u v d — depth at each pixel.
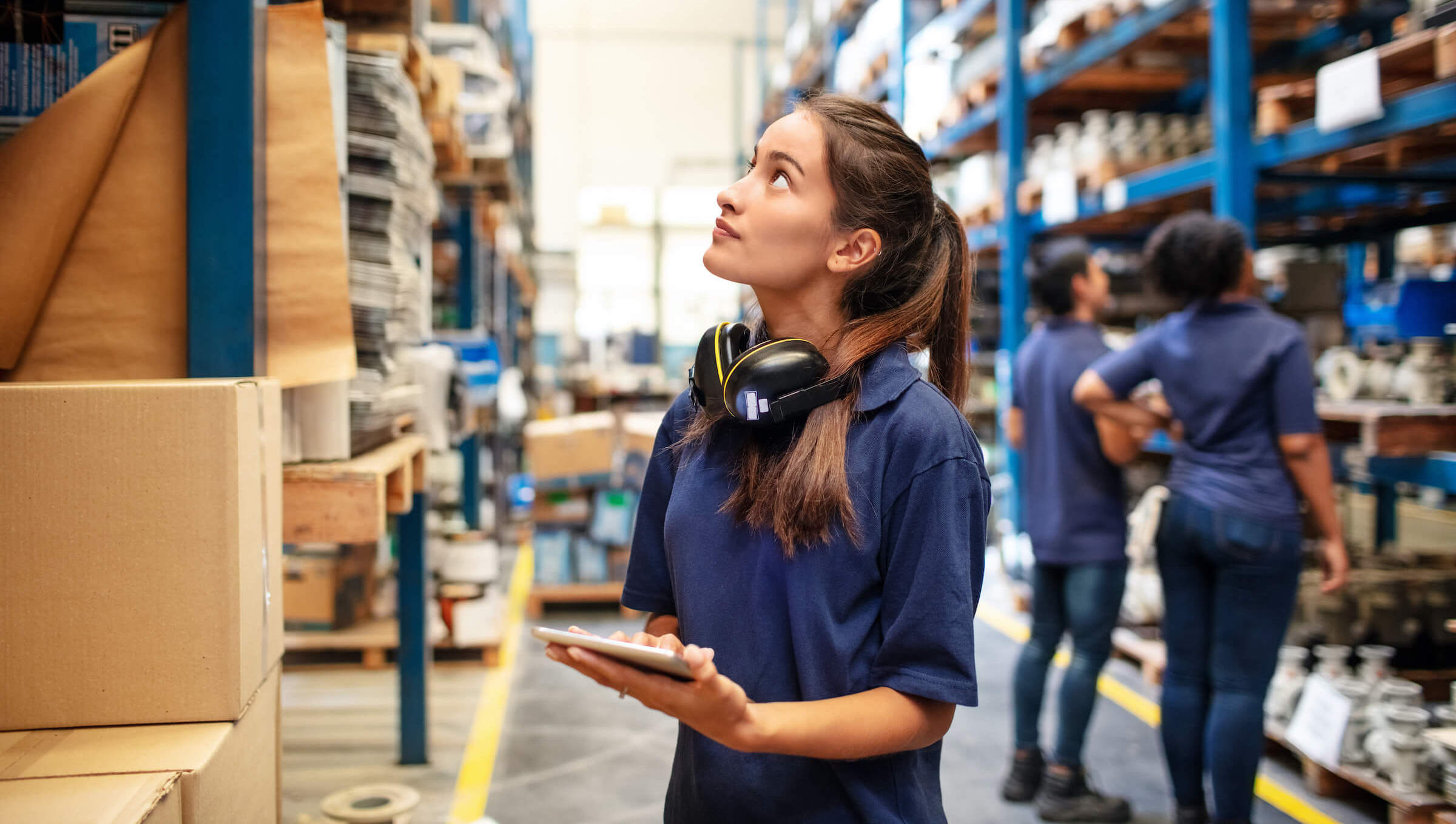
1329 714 2.93
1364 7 4.05
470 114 4.73
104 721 1.21
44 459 1.19
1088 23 4.56
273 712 1.42
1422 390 3.01
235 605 1.23
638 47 15.07
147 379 1.66
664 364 15.16
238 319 1.65
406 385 2.45
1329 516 2.46
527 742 3.52
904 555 1.02
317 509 1.79
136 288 1.66
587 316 15.14
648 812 2.96
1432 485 2.70
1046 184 4.88
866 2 8.43
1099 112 4.58
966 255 1.21
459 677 4.27
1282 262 4.76
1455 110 2.61
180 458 1.21
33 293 1.60
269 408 1.36
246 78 1.65
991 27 6.43
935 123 6.61
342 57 1.92
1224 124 3.44
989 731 3.66
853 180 1.09
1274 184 4.27
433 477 5.47
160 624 1.21
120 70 1.63
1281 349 2.46
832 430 1.03
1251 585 2.46
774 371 1.04
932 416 1.04
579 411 10.92
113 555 1.20
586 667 0.90
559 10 14.96
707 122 15.17
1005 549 5.86
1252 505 2.46
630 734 3.61
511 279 9.80
